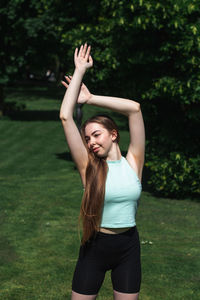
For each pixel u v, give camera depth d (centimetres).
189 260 605
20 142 2014
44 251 643
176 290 504
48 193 1052
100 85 1177
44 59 2566
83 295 288
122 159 300
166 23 872
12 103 3056
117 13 943
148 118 1006
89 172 288
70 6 1370
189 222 816
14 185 1140
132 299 289
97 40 1119
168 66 940
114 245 285
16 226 774
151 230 761
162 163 976
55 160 1611
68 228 767
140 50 920
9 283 520
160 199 1003
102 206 285
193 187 963
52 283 523
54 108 3331
